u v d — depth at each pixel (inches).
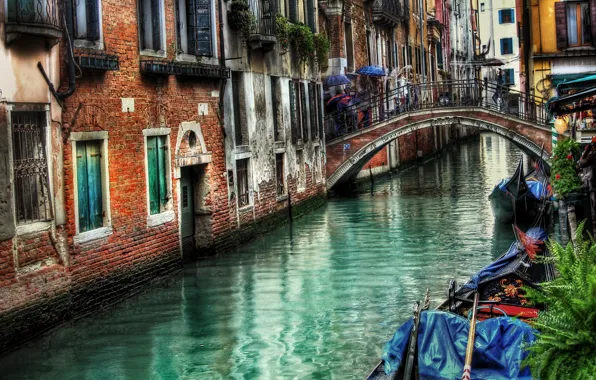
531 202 727.1
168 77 521.3
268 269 550.3
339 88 1014.4
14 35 358.9
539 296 217.0
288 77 786.8
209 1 585.3
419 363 277.9
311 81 871.1
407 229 717.3
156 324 412.8
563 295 203.3
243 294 477.7
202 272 542.0
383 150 1243.2
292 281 511.5
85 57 415.5
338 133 976.3
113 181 455.8
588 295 195.9
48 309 390.0
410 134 1434.5
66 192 407.2
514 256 429.7
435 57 1700.3
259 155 695.7
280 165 768.3
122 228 463.8
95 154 442.6
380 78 1224.8
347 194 1018.7
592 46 1003.3
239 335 393.4
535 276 413.7
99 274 438.0
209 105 586.2
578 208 539.2
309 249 627.2
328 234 701.3
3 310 355.6
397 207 873.5
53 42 385.7
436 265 555.2
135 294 477.4
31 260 378.9
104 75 445.7
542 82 1018.1
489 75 2276.1
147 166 495.5
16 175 374.3
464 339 281.7
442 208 853.8
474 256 585.0
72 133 414.0
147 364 350.3
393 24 1283.2
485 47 2085.4
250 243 659.4
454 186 1074.1
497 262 429.1
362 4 1138.7
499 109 963.3
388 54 1294.3
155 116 504.4
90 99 431.5
